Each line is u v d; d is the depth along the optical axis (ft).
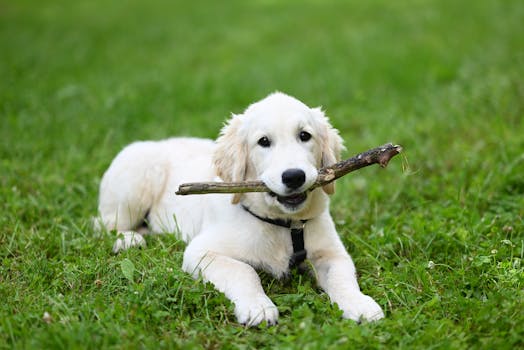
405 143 6.77
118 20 17.99
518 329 3.85
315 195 4.59
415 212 5.35
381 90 9.16
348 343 3.77
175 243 4.86
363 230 5.24
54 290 4.31
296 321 3.98
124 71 11.31
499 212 5.22
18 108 8.51
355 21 15.67
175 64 12.07
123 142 7.08
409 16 15.31
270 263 4.62
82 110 8.36
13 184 5.90
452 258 4.68
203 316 4.12
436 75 9.54
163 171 5.37
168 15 18.85
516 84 8.05
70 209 5.61
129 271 4.34
